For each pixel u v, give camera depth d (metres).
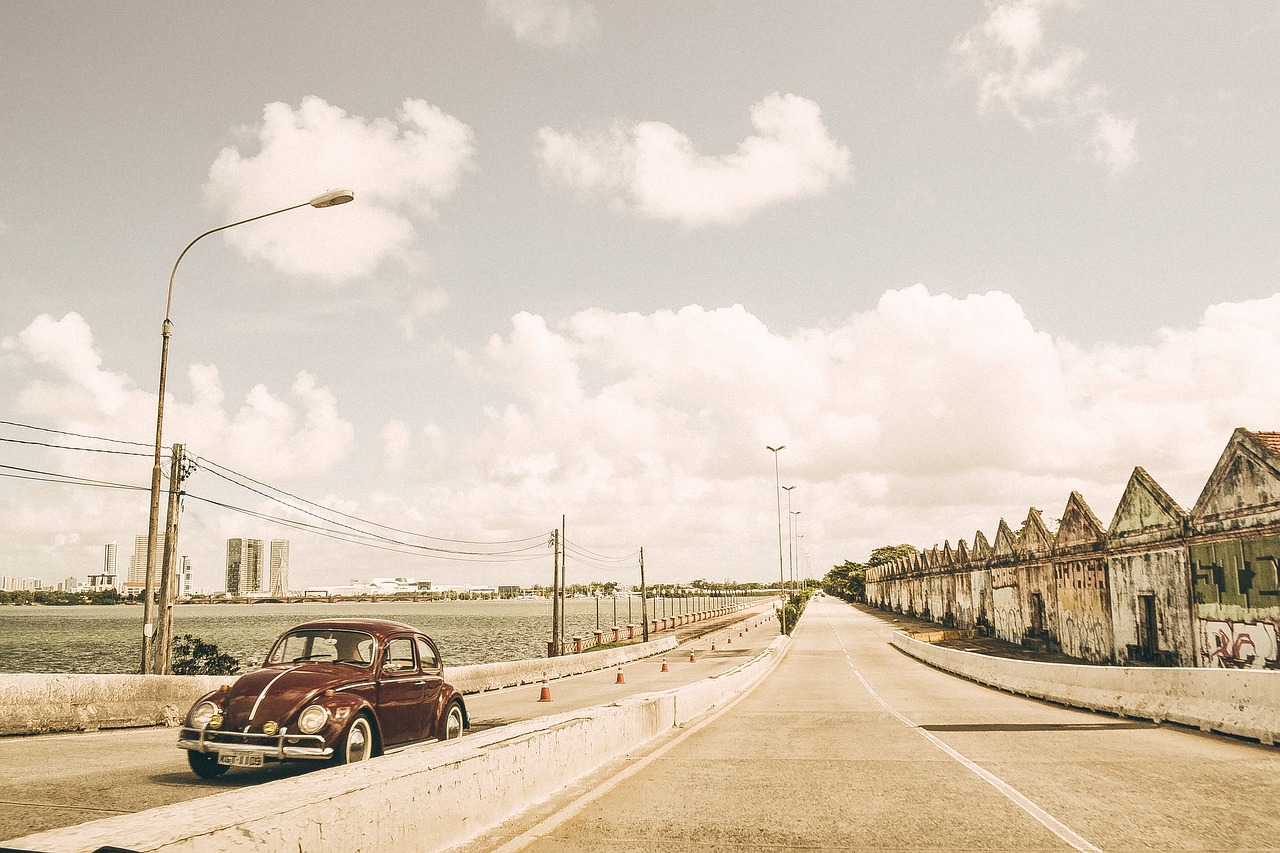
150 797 7.49
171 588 20.72
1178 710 13.34
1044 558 37.09
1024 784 8.37
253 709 8.32
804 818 6.90
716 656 48.34
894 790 8.11
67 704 13.37
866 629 65.62
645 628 64.44
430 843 5.56
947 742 11.78
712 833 6.38
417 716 9.95
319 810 4.40
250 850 3.85
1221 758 9.93
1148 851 5.82
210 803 4.29
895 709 17.20
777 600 163.50
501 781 6.85
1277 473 18.94
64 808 6.96
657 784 8.51
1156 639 25.30
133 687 14.52
